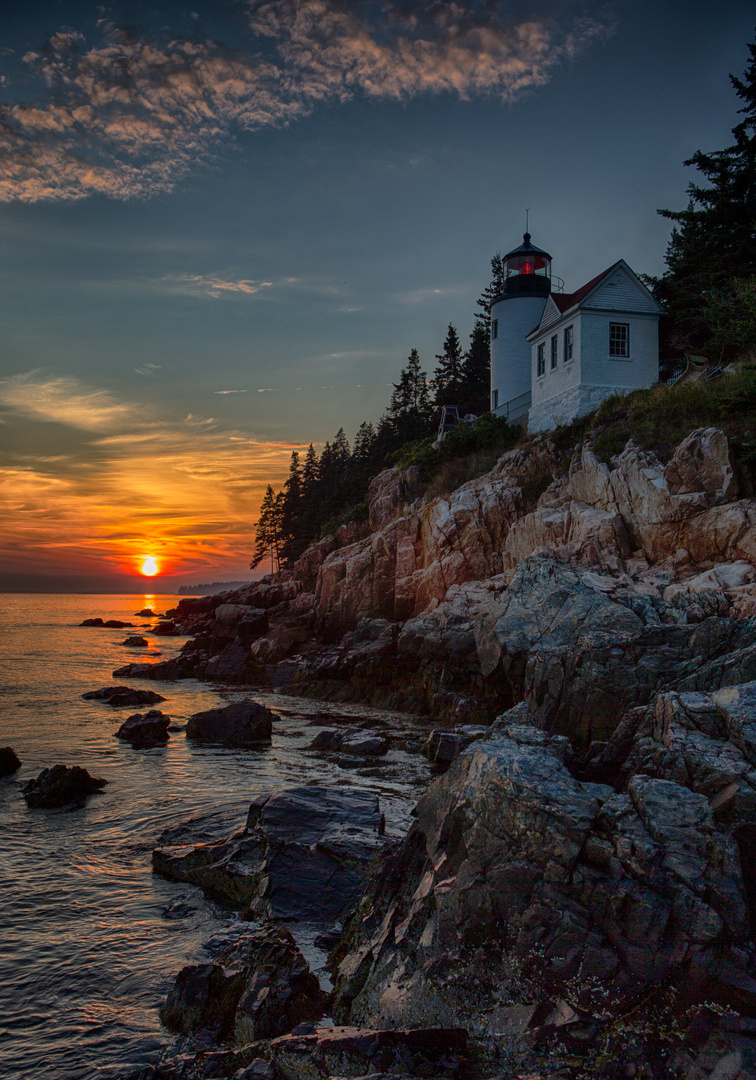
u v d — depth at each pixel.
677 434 25.89
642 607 19.94
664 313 35.78
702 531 21.73
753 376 24.66
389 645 34.38
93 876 12.12
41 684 38.31
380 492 53.22
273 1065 6.11
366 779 18.53
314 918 10.08
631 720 12.99
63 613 156.12
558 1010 6.31
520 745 8.94
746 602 17.92
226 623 49.59
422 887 8.38
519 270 51.16
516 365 49.25
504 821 7.70
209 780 18.42
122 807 15.98
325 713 29.95
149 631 94.00
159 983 8.77
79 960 9.34
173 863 12.12
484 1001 6.63
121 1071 6.99
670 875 6.86
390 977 7.45
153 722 23.91
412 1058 6.00
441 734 20.91
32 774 18.92
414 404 91.25
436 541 34.81
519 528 29.66
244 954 8.42
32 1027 7.85
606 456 27.77
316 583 53.84
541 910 7.06
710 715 9.05
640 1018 6.11
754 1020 5.88
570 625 20.55
